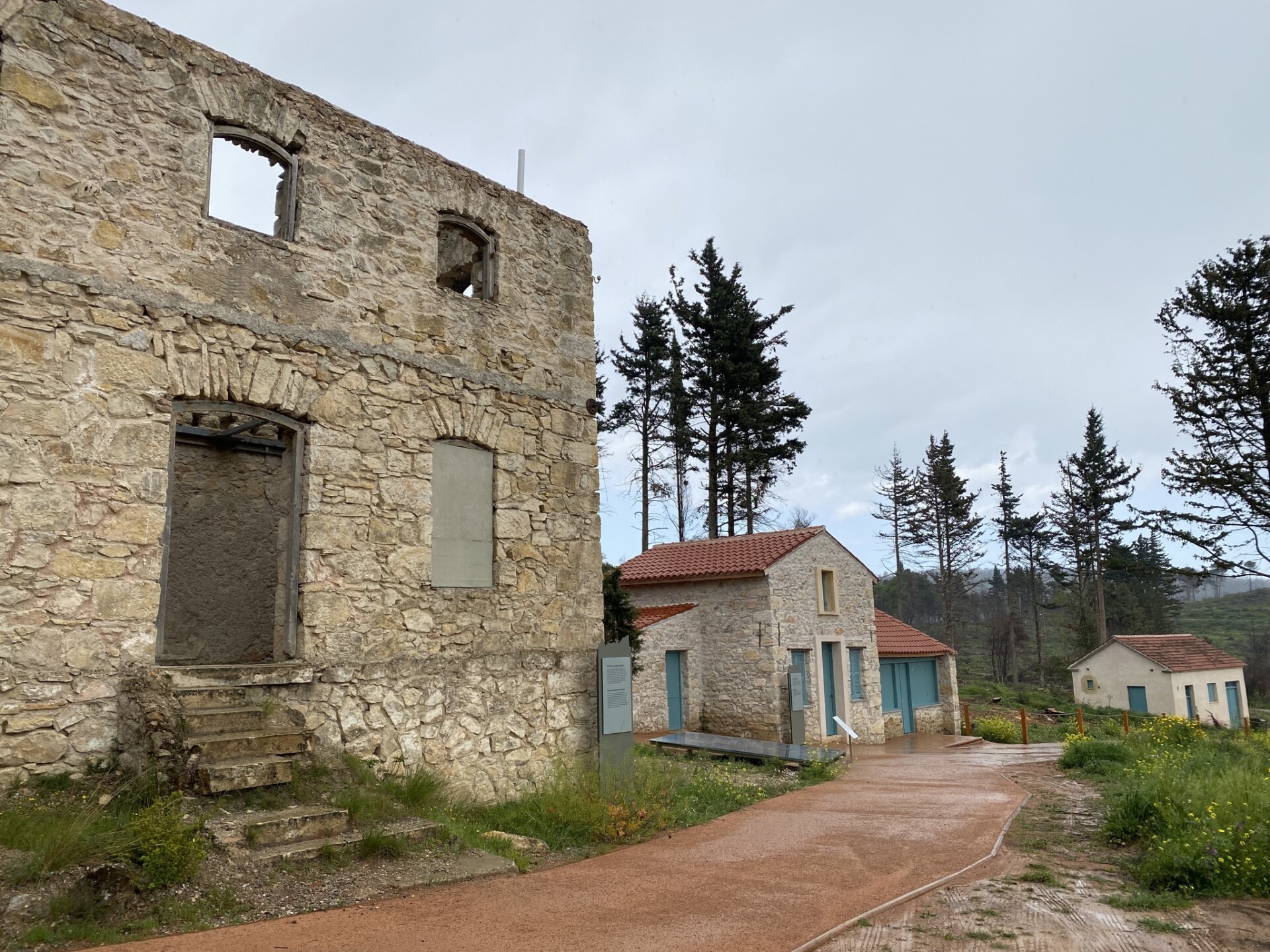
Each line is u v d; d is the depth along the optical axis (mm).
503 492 8891
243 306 7094
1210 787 7254
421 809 6824
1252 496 22641
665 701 17547
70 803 5398
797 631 18625
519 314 9383
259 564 9492
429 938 4445
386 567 7750
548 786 8336
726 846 6977
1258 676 51031
